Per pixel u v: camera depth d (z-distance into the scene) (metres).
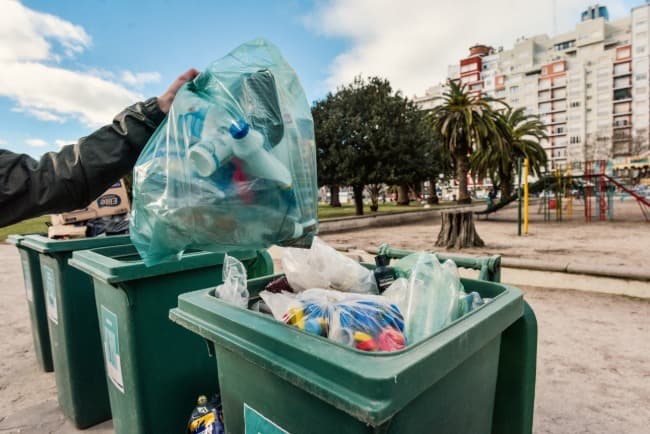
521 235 11.32
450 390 1.02
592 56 99.94
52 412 2.79
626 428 2.36
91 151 1.17
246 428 1.19
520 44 107.38
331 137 18.55
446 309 1.24
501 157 27.70
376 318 1.10
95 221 3.38
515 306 1.27
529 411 1.45
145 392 1.87
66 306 2.43
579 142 94.06
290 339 0.97
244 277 1.60
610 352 3.37
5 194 1.11
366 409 0.75
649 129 64.44
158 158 1.10
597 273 4.99
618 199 31.16
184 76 1.31
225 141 0.97
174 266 1.90
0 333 4.41
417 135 19.52
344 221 15.08
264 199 1.00
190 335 1.99
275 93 1.12
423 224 17.45
